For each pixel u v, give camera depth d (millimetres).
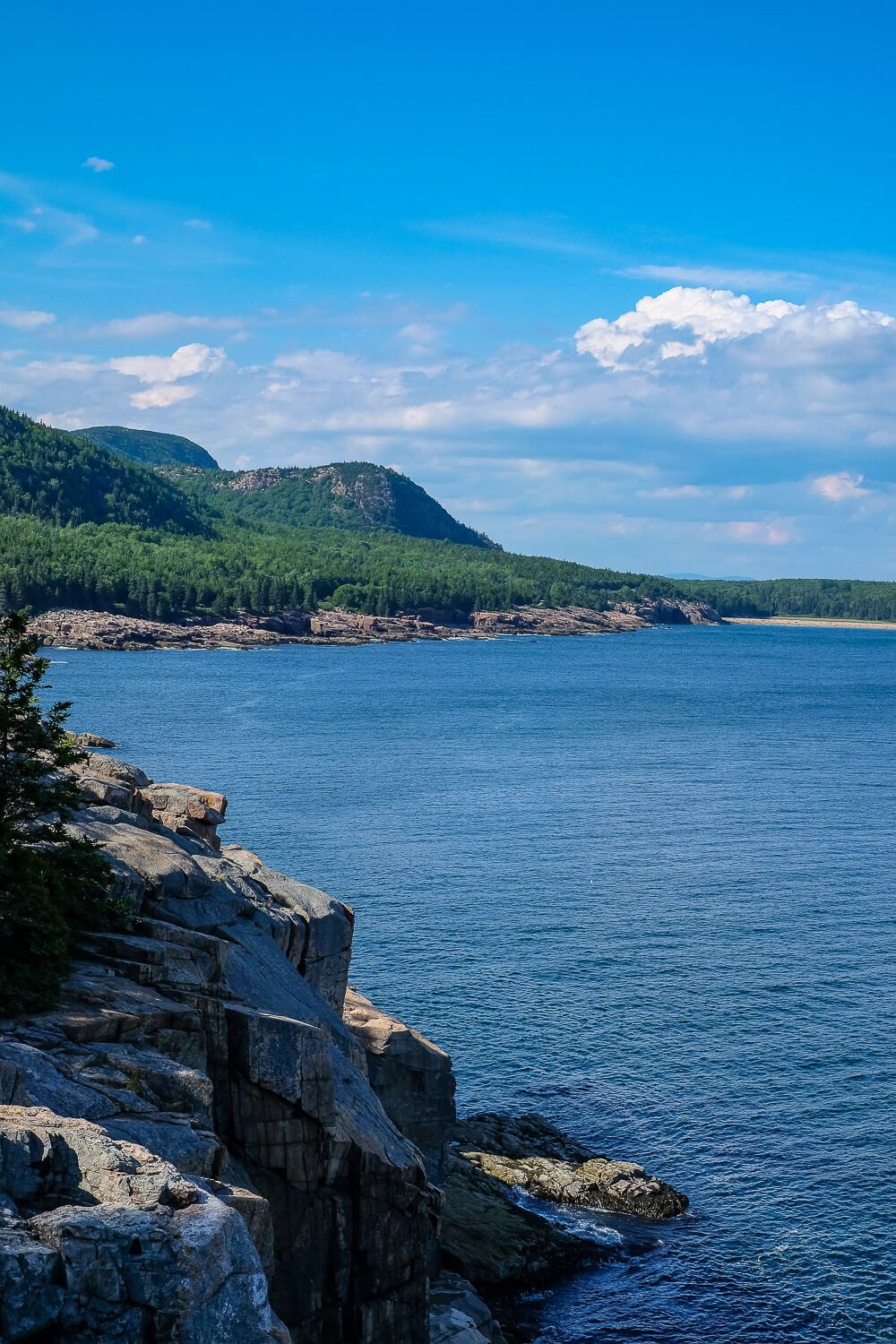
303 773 141875
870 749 176750
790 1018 66438
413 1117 40906
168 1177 17500
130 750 156000
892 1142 53219
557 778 144750
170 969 29297
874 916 85750
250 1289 16375
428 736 181250
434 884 91875
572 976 72438
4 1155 17281
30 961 26609
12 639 33438
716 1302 42750
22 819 32094
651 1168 51438
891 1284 43688
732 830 114938
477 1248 43719
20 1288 14891
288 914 38844
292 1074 27234
